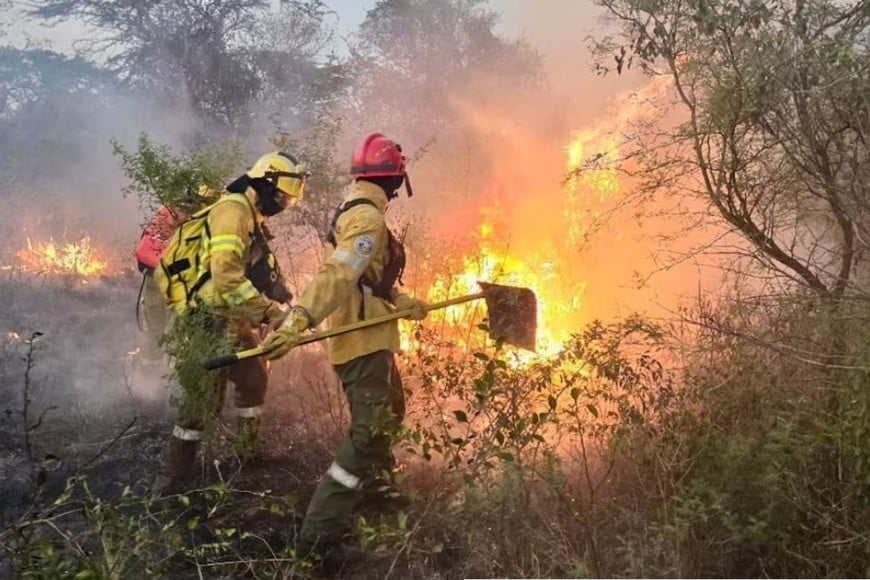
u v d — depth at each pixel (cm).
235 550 367
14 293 884
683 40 369
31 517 350
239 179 448
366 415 372
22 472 455
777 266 393
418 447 434
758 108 339
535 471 323
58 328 759
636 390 358
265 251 462
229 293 425
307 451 482
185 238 444
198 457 467
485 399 329
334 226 384
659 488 330
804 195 374
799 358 324
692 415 346
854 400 298
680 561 302
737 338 352
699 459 334
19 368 633
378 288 389
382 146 387
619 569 311
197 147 746
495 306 385
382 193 386
